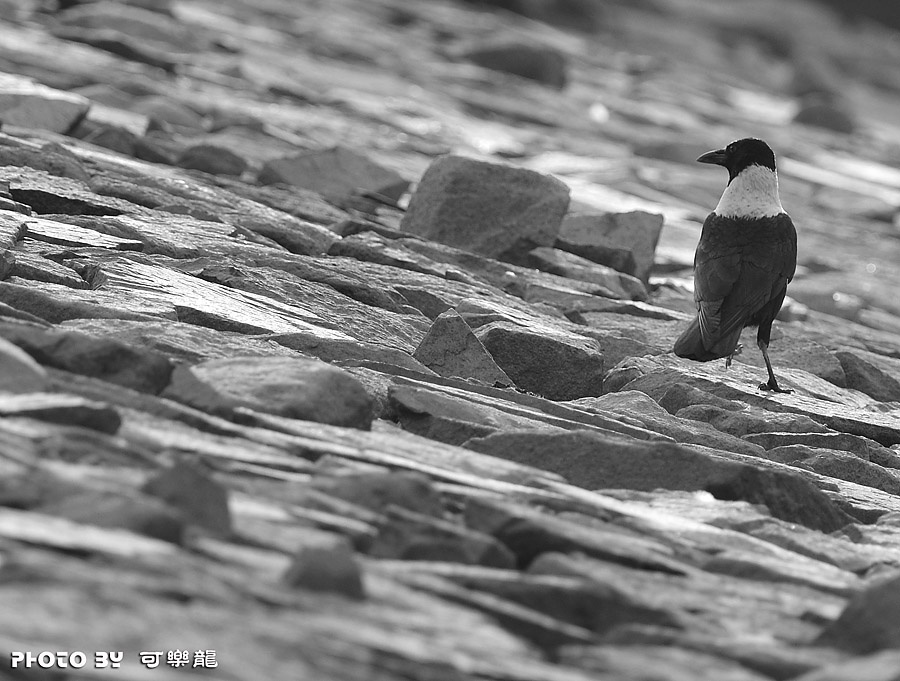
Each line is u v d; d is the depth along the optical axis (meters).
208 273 14.26
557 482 8.94
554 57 59.47
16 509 6.06
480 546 6.93
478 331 14.28
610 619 6.41
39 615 4.94
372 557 6.79
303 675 5.01
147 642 4.94
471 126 42.09
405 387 10.53
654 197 34.34
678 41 104.62
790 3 144.38
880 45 137.50
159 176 19.55
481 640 5.75
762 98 84.25
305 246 17.66
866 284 28.83
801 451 12.34
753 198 16.12
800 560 8.18
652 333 17.27
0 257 12.19
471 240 20.12
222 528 6.38
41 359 8.70
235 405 8.91
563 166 37.44
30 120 22.11
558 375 13.73
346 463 8.12
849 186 46.78
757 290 15.52
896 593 6.42
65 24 41.00
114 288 12.75
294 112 34.84
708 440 12.09
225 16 55.31
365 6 72.00
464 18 77.50
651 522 8.36
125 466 7.02
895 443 14.26
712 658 6.05
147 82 30.80
